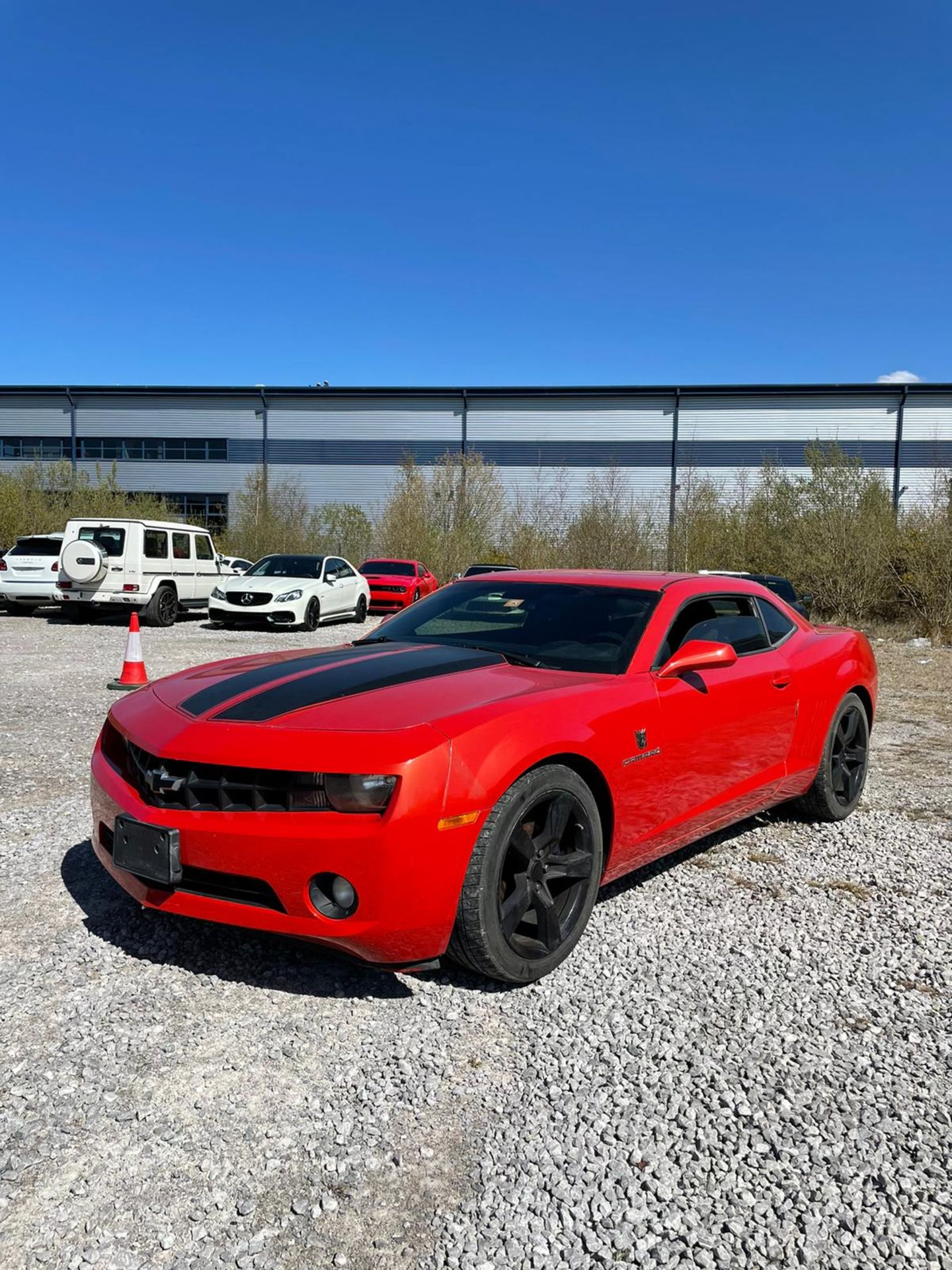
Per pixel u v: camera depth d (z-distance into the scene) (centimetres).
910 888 376
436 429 4559
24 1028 256
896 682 985
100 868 375
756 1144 213
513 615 385
